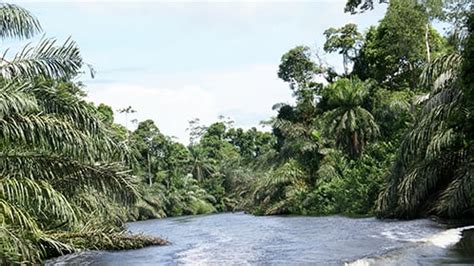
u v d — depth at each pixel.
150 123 70.38
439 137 20.22
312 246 15.88
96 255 16.45
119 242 17.94
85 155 13.56
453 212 20.62
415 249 13.27
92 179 14.49
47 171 13.67
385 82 44.31
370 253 13.40
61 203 12.75
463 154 21.09
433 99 21.30
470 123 15.80
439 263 11.39
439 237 15.19
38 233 13.52
